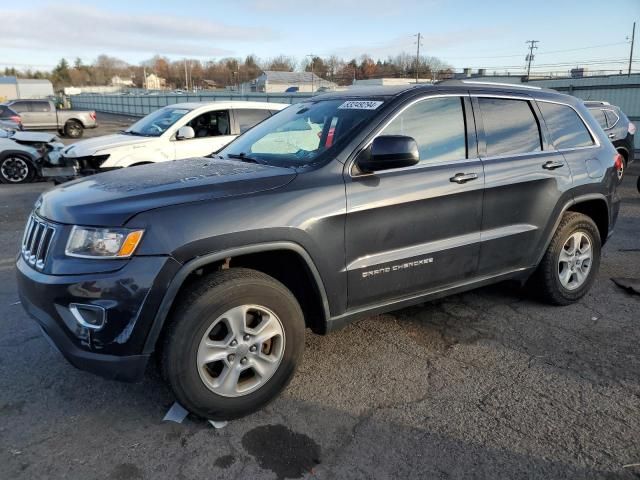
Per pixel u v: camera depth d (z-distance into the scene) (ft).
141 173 10.62
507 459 8.43
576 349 12.17
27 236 9.84
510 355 11.90
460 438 8.96
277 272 10.55
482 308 14.53
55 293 8.38
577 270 14.66
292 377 9.93
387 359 11.70
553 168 13.33
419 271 11.20
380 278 10.64
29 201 30.96
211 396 9.00
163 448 8.70
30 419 9.46
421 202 10.90
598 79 73.72
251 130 13.83
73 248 8.44
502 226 12.54
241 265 10.28
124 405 9.93
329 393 10.35
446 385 10.64
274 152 11.64
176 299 8.86
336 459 8.46
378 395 10.27
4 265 18.38
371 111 11.03
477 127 12.26
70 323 8.43
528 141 13.24
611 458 8.43
